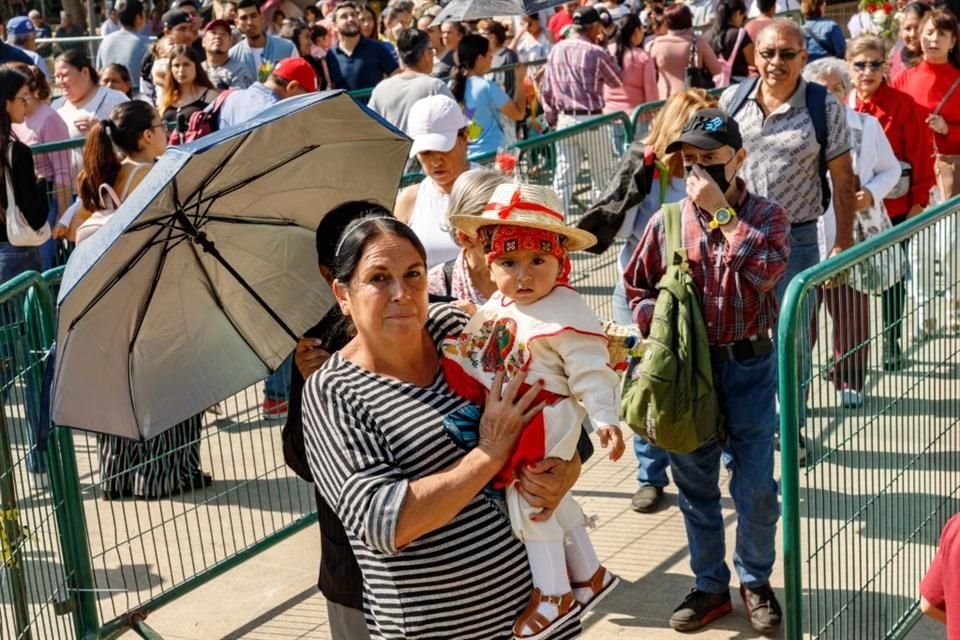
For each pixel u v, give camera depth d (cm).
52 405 313
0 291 384
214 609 503
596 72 1054
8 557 388
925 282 421
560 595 284
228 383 341
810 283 359
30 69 888
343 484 271
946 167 808
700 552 463
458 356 289
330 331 326
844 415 389
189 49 901
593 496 588
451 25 1182
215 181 320
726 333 427
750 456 439
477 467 269
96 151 566
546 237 287
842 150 557
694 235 429
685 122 500
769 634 452
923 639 453
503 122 926
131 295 317
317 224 348
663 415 419
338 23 1166
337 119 324
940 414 436
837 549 395
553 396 283
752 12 1445
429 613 280
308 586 521
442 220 476
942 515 445
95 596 434
